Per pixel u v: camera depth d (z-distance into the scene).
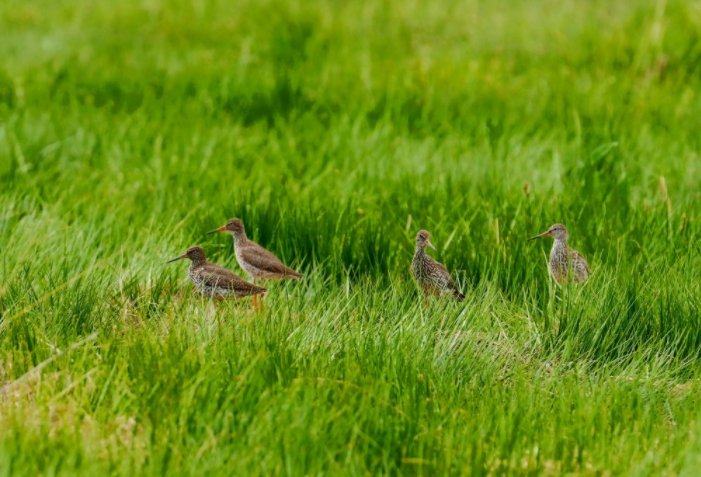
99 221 14.52
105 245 13.58
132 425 9.41
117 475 8.55
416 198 15.35
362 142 17.80
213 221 14.69
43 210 14.35
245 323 11.22
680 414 10.06
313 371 10.14
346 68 22.59
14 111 19.59
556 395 10.27
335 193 15.33
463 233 13.83
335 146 17.75
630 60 22.50
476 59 23.33
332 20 26.73
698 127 18.83
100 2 30.11
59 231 13.70
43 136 18.27
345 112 19.45
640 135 17.97
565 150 17.23
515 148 17.36
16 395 9.93
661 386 10.65
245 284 12.45
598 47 23.00
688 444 9.26
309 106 20.53
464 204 15.05
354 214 14.37
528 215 14.47
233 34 26.36
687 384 10.98
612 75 21.50
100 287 12.23
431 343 10.92
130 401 9.52
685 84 21.11
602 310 11.76
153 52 24.58
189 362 10.04
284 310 11.64
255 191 15.48
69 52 24.34
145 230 13.98
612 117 18.98
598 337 11.58
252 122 20.08
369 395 9.54
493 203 14.77
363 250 13.58
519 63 23.17
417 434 9.31
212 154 17.58
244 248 13.24
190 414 9.31
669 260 13.11
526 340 11.66
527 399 10.05
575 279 13.03
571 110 19.36
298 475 8.61
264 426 9.14
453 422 9.48
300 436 8.91
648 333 11.77
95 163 17.53
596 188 15.42
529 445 9.39
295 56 23.77
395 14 27.80
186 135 18.55
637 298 11.90
